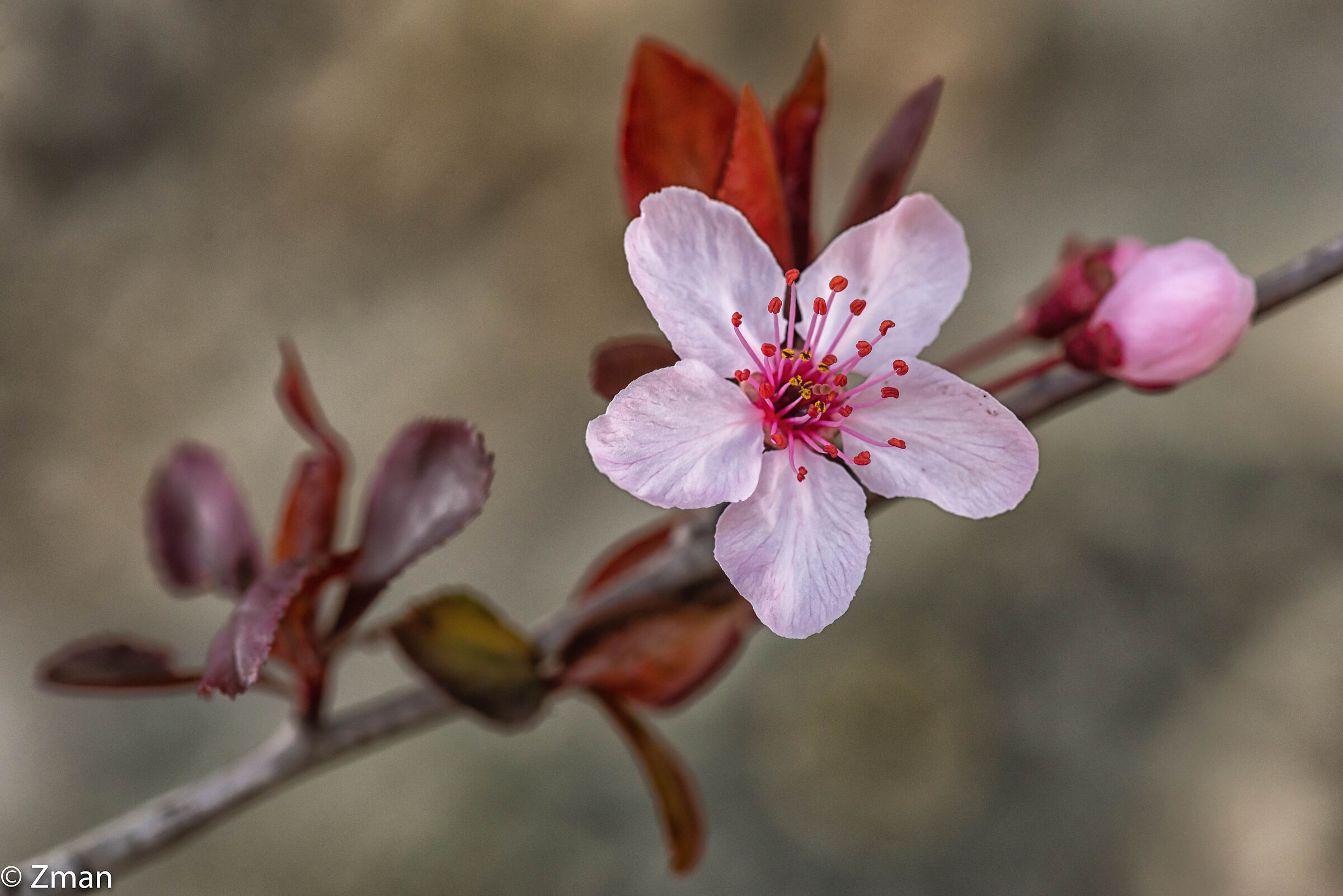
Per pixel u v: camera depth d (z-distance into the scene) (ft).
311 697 0.58
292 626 0.57
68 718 1.21
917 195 0.55
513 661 0.58
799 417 0.54
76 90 1.31
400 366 1.30
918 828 1.06
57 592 1.26
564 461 1.29
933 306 0.55
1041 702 1.09
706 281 0.54
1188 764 1.06
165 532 0.62
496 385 1.31
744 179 0.54
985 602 1.13
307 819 1.08
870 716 1.09
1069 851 1.04
